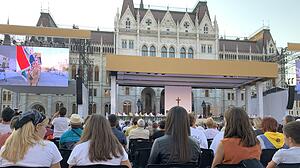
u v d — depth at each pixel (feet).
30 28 86.69
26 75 86.79
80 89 86.58
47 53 88.38
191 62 92.63
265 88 176.76
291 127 14.26
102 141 13.78
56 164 13.78
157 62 90.68
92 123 14.21
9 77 85.87
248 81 109.70
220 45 258.16
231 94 237.04
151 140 33.55
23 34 86.22
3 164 12.99
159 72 90.58
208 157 24.34
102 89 225.35
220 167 14.84
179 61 92.02
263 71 95.61
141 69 89.51
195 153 15.67
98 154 13.58
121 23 224.53
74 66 199.62
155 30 226.79
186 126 15.57
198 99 230.68
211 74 93.20
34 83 87.20
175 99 110.83
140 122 36.01
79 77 86.99
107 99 225.15
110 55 88.53
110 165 13.25
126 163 14.29
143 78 105.91
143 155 28.12
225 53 252.62
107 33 242.37
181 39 230.68
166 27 229.45
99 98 224.12
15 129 13.56
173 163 14.80
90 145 13.78
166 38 228.63
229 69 94.12
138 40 223.51
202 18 236.84
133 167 31.50
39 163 13.12
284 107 104.47
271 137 20.99
